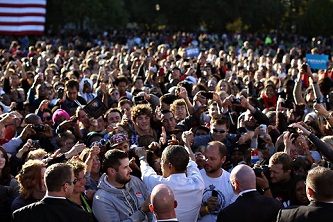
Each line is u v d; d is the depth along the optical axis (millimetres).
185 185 8344
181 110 13422
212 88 19703
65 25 84062
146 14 93875
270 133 12531
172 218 7328
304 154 10672
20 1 36438
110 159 8430
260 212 7695
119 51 39188
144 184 8703
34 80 19578
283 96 18922
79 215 7547
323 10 81750
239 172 7879
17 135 12750
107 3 78500
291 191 9031
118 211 8398
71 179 7668
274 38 80000
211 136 11266
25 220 7465
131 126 12688
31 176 8367
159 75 21203
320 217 7160
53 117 13859
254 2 91812
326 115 11516
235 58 33031
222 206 8766
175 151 8383
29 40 61875
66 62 30188
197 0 91938
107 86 19234
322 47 59188
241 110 15211
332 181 7203
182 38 69625
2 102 17188
